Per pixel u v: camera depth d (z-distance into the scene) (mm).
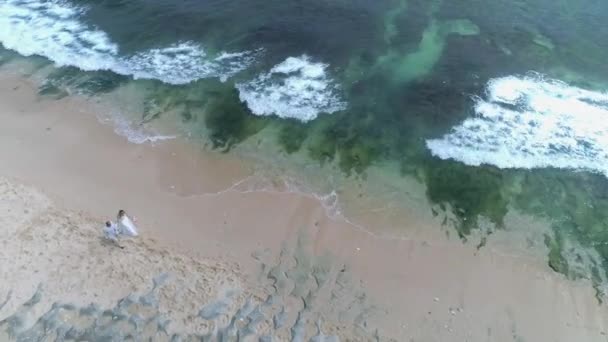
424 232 22969
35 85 30906
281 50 33031
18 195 23688
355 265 21453
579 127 27891
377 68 31703
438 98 29750
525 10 36469
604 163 26062
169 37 34375
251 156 26594
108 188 24547
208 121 28531
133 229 21844
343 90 30375
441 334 19266
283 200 24234
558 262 21828
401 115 28844
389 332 19188
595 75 31297
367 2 37000
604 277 21266
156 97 30062
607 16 35906
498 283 21000
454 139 27438
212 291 20016
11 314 18859
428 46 33281
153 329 18688
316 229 22891
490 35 34250
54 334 18453
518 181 25328
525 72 31422
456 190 24938
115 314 19078
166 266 20875
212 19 35656
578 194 24703
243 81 31016
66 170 25375
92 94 30250
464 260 21844
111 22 35938
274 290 20234
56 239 21641
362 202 24266
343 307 19828
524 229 23188
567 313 20000
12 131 27625
